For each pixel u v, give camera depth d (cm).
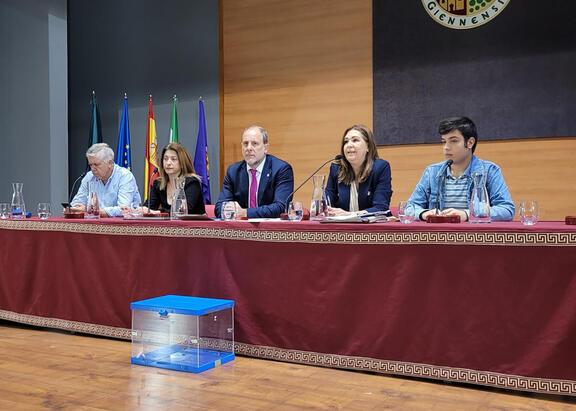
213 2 538
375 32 477
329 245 235
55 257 307
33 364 247
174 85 554
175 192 293
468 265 209
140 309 248
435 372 214
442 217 230
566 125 418
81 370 238
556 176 423
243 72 537
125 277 285
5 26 577
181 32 552
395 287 221
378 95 477
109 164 389
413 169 467
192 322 236
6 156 575
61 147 565
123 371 237
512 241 201
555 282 195
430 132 459
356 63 490
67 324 303
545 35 423
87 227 297
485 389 210
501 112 437
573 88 416
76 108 591
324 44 502
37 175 562
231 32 542
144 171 563
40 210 326
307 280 240
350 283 231
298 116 514
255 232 252
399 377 226
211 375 229
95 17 588
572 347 192
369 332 227
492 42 439
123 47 576
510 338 202
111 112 580
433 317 215
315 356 239
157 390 211
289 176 342
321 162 504
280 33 521
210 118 539
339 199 312
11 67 573
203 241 265
